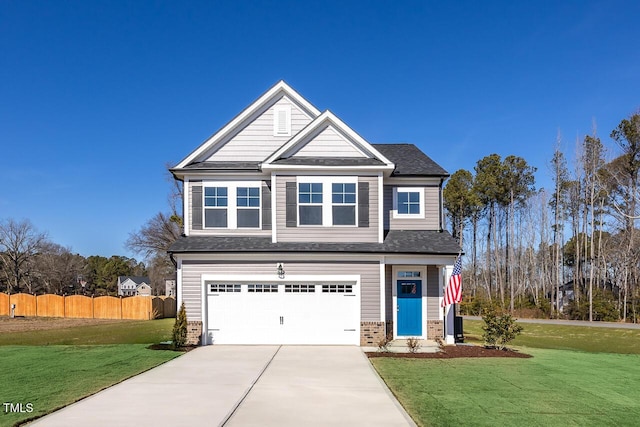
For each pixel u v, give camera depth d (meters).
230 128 19.50
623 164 43.53
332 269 17.62
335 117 18.42
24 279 64.88
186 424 7.60
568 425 7.84
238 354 15.27
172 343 17.23
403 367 13.05
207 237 18.58
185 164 19.00
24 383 10.75
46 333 24.89
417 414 8.30
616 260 46.12
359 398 9.41
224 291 17.67
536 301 47.59
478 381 11.21
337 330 17.55
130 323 32.47
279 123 19.67
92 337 22.47
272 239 17.98
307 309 17.61
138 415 8.09
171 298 42.69
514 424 7.82
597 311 40.41
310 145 18.48
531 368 13.08
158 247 46.59
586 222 47.25
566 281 58.03
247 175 18.81
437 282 18.17
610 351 19.39
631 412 8.66
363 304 17.48
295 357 14.65
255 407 8.69
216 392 9.88
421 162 20.17
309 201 18.05
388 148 22.14
